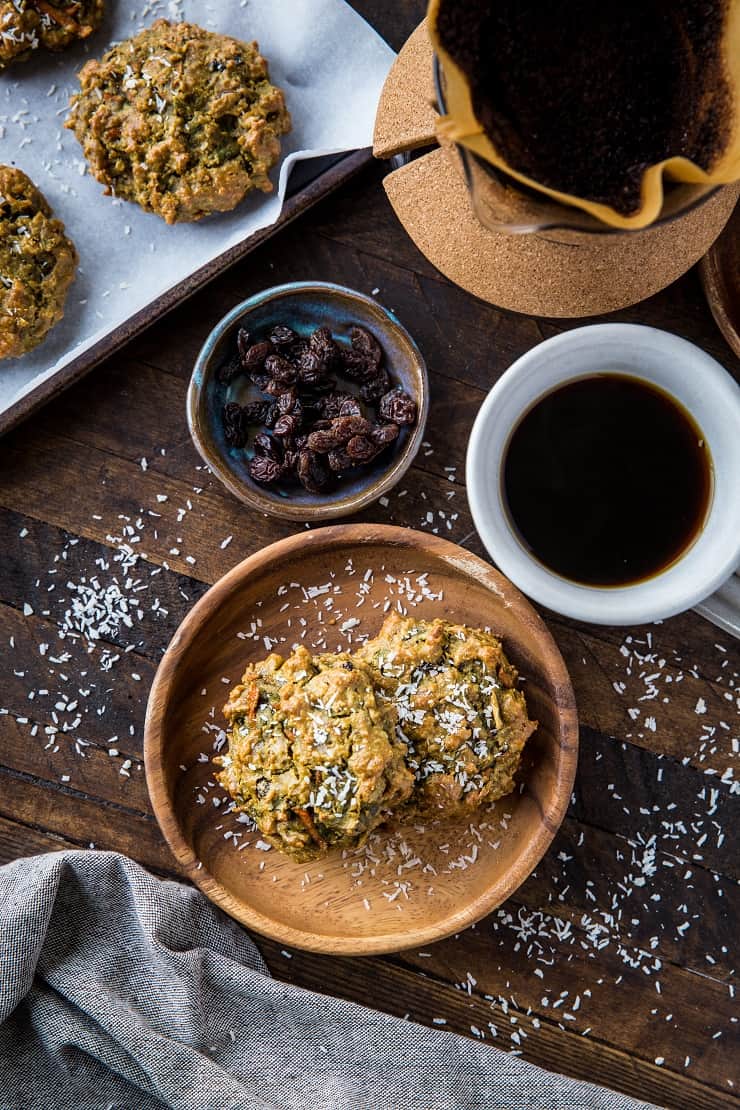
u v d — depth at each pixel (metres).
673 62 0.50
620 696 0.62
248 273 0.62
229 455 0.61
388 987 0.62
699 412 0.58
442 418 0.62
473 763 0.57
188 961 0.59
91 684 0.62
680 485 0.59
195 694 0.61
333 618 0.61
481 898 0.58
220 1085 0.58
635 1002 0.62
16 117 0.61
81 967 0.59
